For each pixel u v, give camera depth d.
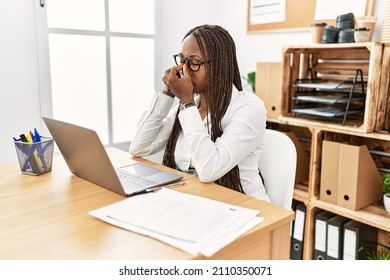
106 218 0.82
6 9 1.92
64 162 1.34
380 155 1.92
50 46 2.13
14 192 1.01
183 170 1.36
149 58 2.57
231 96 1.28
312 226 1.98
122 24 2.40
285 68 1.98
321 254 1.96
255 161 1.30
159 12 2.53
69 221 0.82
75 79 2.26
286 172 1.27
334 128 1.77
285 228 0.87
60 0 2.12
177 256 0.67
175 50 2.68
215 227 0.77
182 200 0.92
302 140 2.27
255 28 2.47
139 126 1.47
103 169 0.99
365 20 1.72
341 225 1.85
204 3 2.77
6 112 1.99
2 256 0.68
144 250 0.70
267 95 2.16
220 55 1.24
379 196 1.88
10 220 0.83
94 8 2.26
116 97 2.46
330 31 1.79
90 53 2.29
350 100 1.76
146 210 0.86
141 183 1.06
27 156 1.16
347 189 1.78
